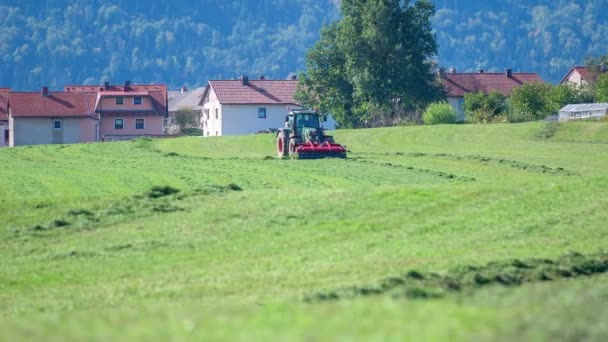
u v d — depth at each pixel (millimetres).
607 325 35219
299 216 79125
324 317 36469
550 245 69500
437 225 75875
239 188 98625
